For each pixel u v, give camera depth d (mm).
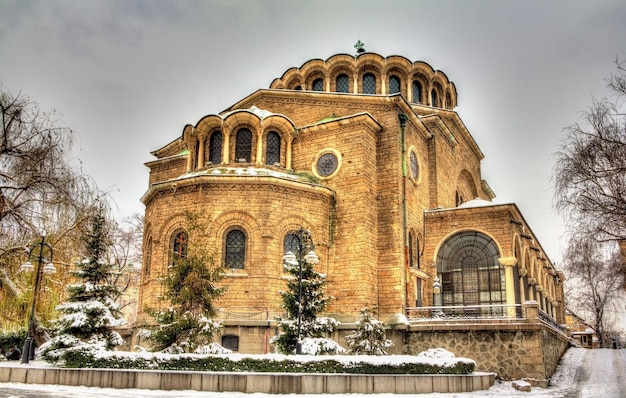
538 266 38094
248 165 29281
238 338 25203
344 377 17469
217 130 30656
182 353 19688
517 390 21047
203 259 21750
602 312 53719
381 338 23562
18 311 24203
